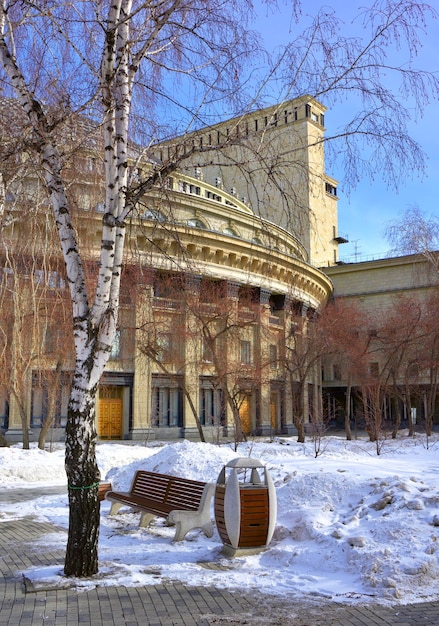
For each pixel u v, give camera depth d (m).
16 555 8.52
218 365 34.50
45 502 14.03
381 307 69.19
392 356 44.22
